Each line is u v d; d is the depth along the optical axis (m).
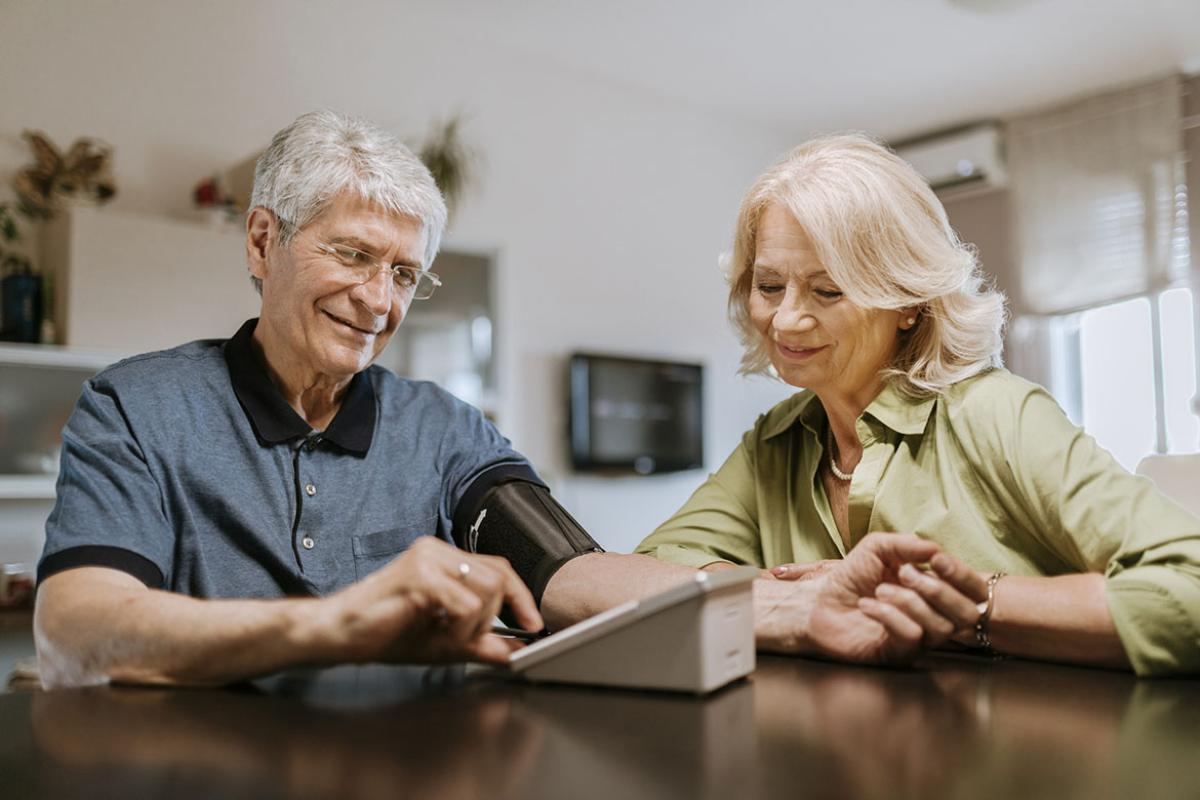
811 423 1.25
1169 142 4.76
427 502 1.28
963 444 1.08
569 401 4.48
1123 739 0.58
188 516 1.11
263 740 0.58
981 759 0.54
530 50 4.48
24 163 3.18
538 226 4.49
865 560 0.84
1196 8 4.13
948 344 1.12
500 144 4.39
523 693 0.72
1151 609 0.80
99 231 2.90
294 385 1.23
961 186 5.39
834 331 1.11
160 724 0.63
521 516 1.14
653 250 4.93
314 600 0.73
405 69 4.12
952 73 4.80
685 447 4.88
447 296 4.10
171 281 3.02
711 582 0.70
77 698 0.72
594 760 0.54
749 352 1.33
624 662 0.73
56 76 3.27
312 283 1.14
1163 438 4.76
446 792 0.48
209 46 3.61
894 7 4.12
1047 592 0.85
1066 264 5.07
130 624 0.77
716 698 0.70
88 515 0.98
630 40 4.40
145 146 3.44
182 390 1.16
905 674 0.81
